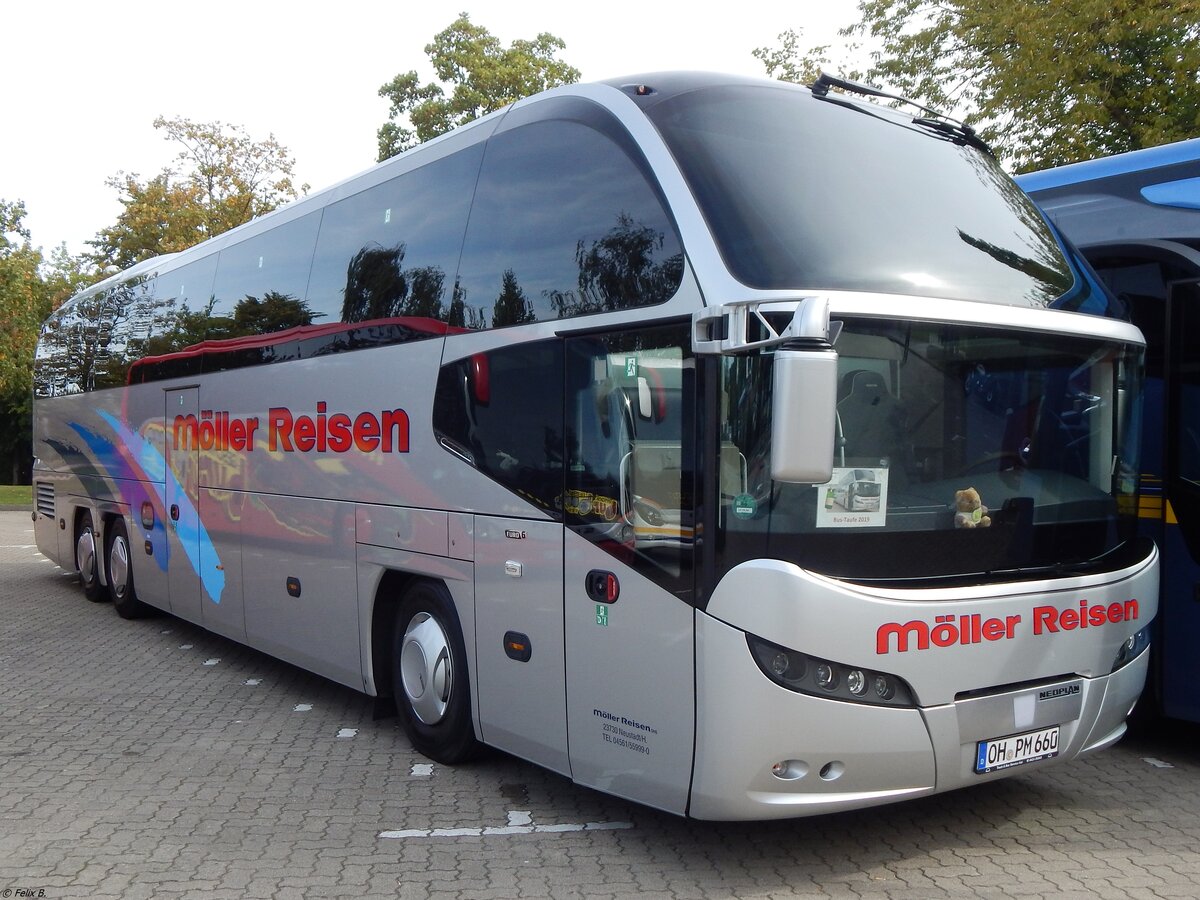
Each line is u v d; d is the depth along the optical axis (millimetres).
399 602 6477
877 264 4375
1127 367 5066
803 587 3928
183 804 5504
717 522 4098
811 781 4082
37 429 14734
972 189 5168
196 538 9289
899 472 4203
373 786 5777
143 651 9781
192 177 38531
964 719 4246
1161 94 16266
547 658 5023
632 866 4617
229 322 8727
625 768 4566
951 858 4652
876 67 19734
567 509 4891
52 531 13969
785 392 3664
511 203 5523
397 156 6812
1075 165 6961
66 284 45781
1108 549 4887
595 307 4812
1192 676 5820
